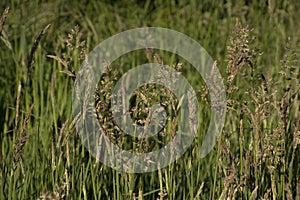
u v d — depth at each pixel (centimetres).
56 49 358
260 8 488
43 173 278
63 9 518
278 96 328
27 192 271
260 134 258
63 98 326
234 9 491
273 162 267
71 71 249
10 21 445
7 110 329
